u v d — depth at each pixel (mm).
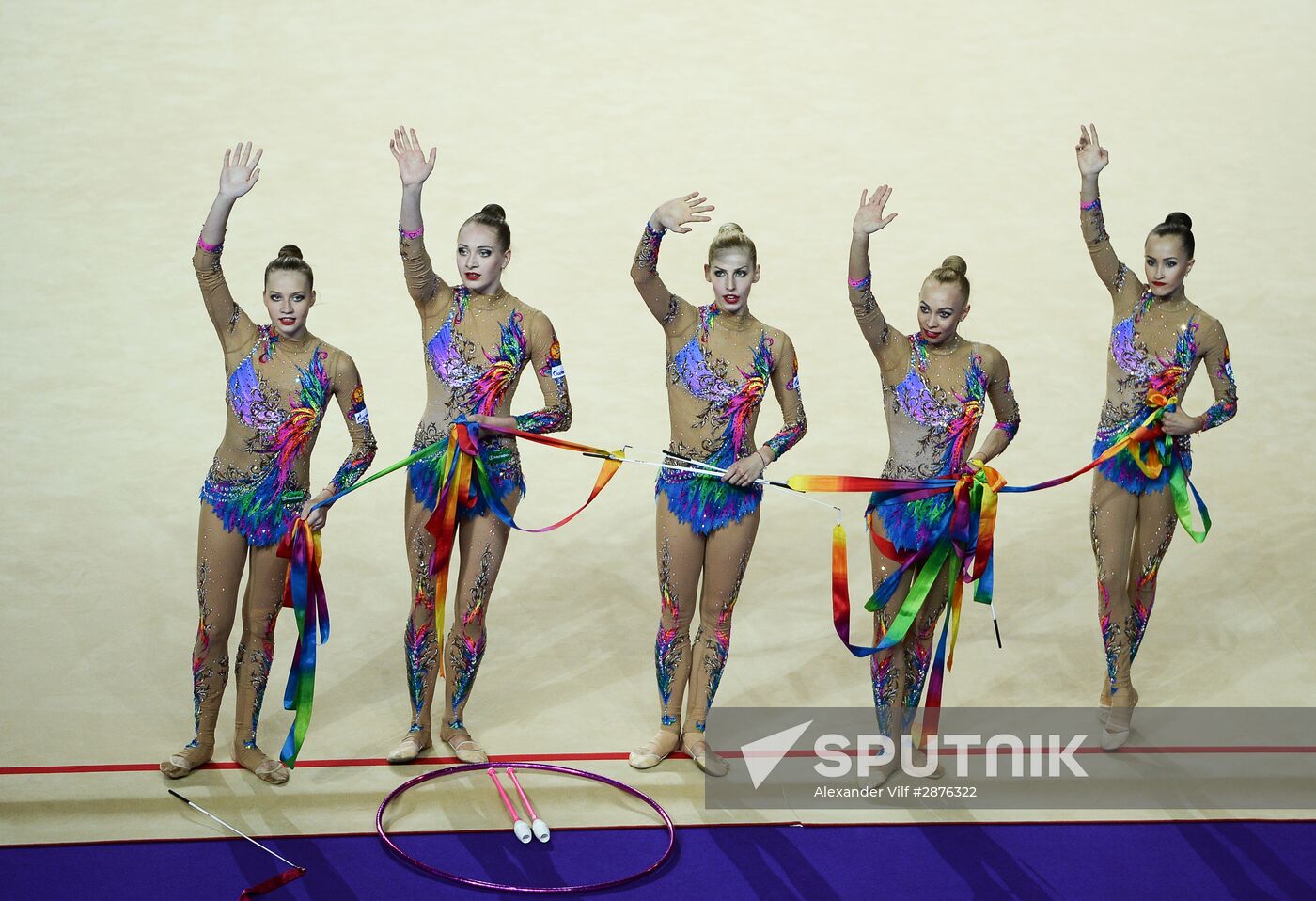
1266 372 28250
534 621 20484
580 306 29750
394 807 16188
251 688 16656
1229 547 22766
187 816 15820
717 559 16938
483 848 15570
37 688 18109
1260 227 33938
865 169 36281
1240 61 42750
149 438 24500
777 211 34000
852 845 15875
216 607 16344
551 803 16391
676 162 36156
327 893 14656
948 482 16656
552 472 24562
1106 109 39750
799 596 21406
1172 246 17234
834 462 24844
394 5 44719
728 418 16719
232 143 35688
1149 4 46781
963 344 16859
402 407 25891
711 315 16875
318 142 36031
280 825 15781
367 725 17844
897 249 32594
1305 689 19250
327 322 28484
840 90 40625
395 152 16406
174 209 32531
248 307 28562
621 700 18656
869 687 19188
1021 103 40062
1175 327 17578
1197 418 17688
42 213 31953
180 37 41594
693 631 20156
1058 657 19969
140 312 28453
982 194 35312
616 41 43062
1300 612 21141
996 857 15703
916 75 41688
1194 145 37812
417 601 16891
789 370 16984
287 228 31938
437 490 16734
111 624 19609
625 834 15930
